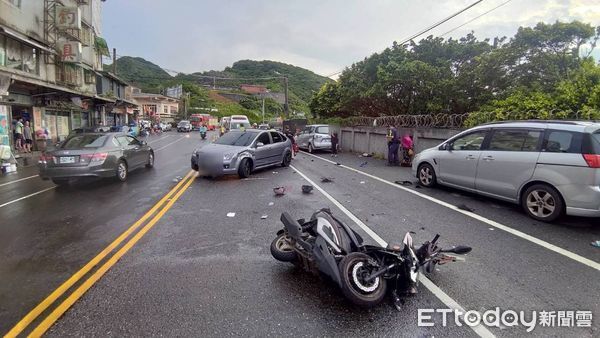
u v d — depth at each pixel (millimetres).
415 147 14734
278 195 8453
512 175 6730
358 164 14977
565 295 3680
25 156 15844
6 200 7910
